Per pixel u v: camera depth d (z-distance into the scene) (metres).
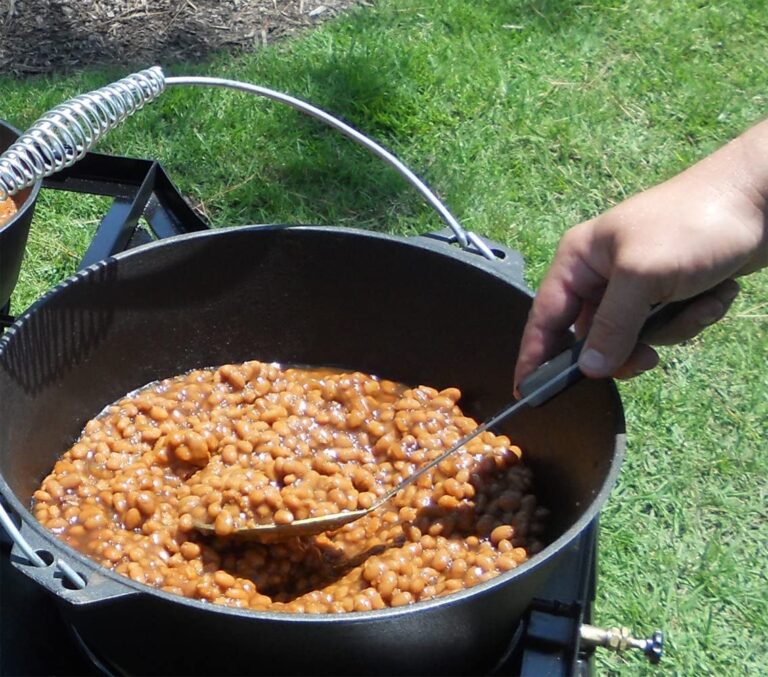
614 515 1.25
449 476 0.93
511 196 1.67
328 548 0.89
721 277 0.78
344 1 2.18
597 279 0.81
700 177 0.78
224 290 1.00
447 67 1.93
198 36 2.08
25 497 0.89
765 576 1.21
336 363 1.04
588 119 1.83
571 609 0.80
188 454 0.93
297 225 0.98
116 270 0.94
